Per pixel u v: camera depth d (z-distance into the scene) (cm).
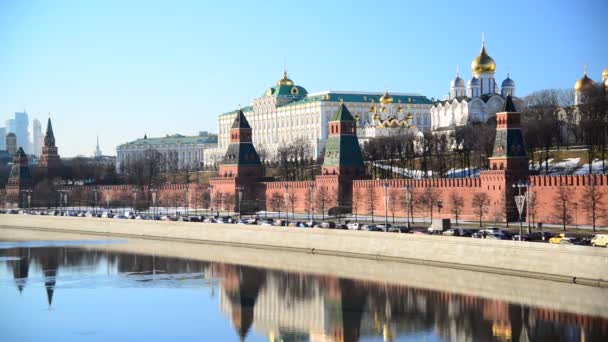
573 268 19688
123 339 17288
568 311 17750
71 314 19362
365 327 17600
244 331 17700
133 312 19450
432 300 19325
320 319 18288
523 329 16788
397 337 16800
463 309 18425
